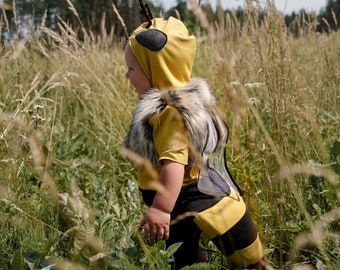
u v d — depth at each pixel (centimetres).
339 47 499
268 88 348
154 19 268
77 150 419
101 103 486
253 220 275
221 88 457
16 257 227
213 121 249
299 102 360
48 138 403
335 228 280
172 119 236
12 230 279
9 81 435
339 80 469
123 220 280
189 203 242
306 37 605
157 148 238
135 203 314
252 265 251
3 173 302
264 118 409
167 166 233
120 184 359
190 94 243
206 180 245
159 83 255
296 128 362
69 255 214
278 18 349
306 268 221
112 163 391
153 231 233
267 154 321
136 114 245
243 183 289
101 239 243
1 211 282
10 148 305
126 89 522
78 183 353
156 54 253
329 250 259
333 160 324
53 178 350
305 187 323
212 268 261
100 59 564
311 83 466
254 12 357
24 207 292
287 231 287
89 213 246
